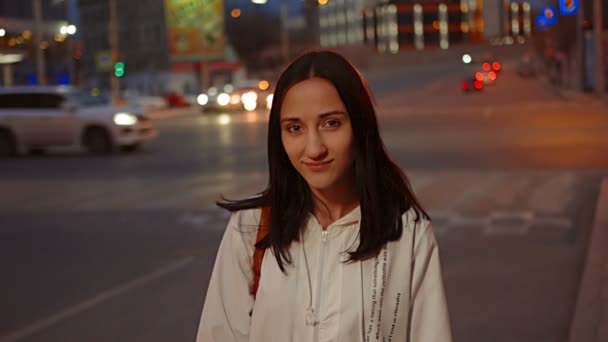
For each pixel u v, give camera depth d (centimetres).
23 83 5753
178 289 757
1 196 1497
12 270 872
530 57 9062
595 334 557
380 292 212
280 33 10256
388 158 220
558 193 1268
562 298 686
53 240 1042
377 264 213
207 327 223
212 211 1220
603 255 791
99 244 1002
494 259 841
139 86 8469
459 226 1025
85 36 9312
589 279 704
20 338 624
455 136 2339
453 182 1420
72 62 5556
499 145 2042
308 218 218
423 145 2111
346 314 211
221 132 3012
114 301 722
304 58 215
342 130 211
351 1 13800
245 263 222
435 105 4209
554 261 825
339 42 14288
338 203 220
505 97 4759
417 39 12644
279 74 224
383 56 12631
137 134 2314
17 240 1051
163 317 664
